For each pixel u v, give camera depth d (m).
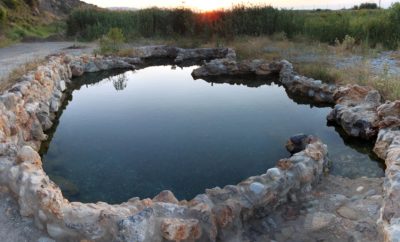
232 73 11.20
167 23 17.75
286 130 6.73
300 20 15.72
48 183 3.68
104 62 12.30
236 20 15.97
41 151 6.02
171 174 5.23
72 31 18.75
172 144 6.21
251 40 14.77
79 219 3.20
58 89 9.11
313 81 8.80
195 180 5.05
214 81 10.75
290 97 8.91
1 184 3.78
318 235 3.54
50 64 9.61
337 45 12.80
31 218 3.45
